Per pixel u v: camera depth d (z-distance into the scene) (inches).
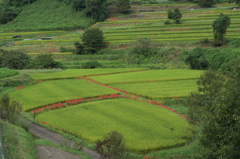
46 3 6889.8
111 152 924.0
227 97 760.3
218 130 776.3
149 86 2353.6
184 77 2613.2
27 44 4790.8
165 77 2642.7
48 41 4847.4
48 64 3447.3
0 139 927.7
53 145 1100.5
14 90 2278.5
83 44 4279.0
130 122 1525.6
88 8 5856.3
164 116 1635.1
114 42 4414.4
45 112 1723.7
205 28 4473.4
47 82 2573.8
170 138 1320.1
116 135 970.7
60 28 5679.1
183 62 3459.6
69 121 1545.3
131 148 1205.1
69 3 6678.2
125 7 5959.6
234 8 5344.5
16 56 3432.6
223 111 761.0
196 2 6166.3
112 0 6727.4
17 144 960.3
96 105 1857.8
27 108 1760.6
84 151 1171.3
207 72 1290.6
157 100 1995.6
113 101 1959.9
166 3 6299.2
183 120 1573.6
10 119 1267.2
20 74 2716.5
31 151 951.6
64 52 4370.1
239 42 3631.9
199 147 1115.3
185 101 1438.2
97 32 4237.2
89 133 1362.0
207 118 900.6
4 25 6171.3
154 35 4478.3
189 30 4522.6
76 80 2677.2
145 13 5910.4
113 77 2751.0
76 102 1936.5
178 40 4119.1
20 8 6766.7
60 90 2249.0
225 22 3663.9
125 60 3885.3
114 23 5551.2
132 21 5438.0
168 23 4909.0
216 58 3260.3
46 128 1432.1
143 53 3941.9
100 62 3880.4
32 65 3442.4
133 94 2166.6
